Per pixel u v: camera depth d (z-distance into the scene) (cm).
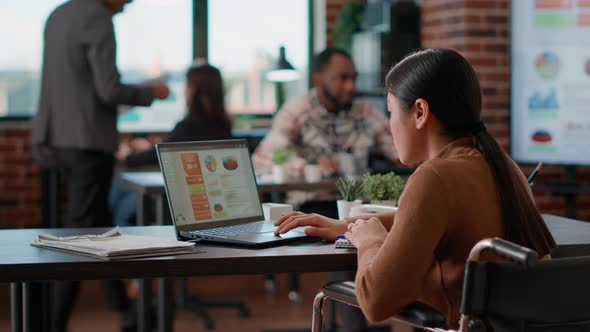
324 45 651
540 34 510
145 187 373
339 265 206
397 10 589
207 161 247
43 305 221
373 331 415
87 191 430
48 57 433
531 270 168
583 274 174
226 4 644
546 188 507
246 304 504
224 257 199
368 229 204
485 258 183
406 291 179
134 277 193
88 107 427
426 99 191
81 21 424
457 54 193
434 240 179
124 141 618
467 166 186
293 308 493
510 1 520
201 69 421
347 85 445
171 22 635
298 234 228
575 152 507
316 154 450
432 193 180
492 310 167
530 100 515
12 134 602
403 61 198
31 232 240
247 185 257
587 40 501
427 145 196
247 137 588
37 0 609
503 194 186
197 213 238
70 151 429
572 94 505
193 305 482
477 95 193
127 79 631
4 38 605
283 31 653
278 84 653
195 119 418
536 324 171
